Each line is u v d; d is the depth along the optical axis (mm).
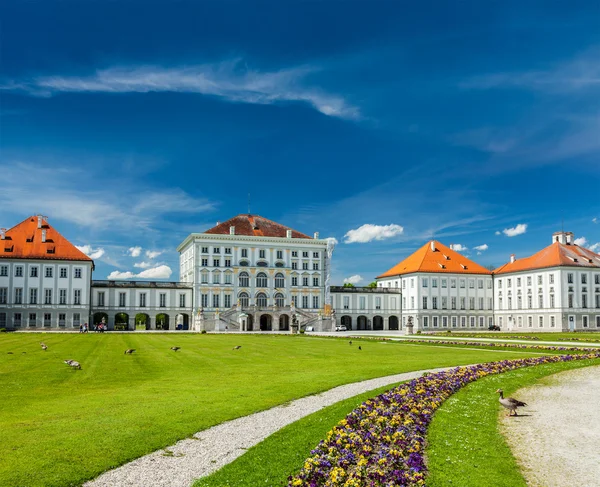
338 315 121625
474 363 37000
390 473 13844
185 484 13398
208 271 111375
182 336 73750
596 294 112062
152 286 109062
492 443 17031
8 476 13570
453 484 13570
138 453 15523
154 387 26094
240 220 119375
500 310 124562
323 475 13562
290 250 116875
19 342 56406
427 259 124438
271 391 24875
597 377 31047
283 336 77062
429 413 20125
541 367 34906
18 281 96375
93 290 105125
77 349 47375
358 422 18141
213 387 26094
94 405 21547
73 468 14211
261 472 14117
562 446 16891
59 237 102188
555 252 113125
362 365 35844
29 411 20453
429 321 120688
